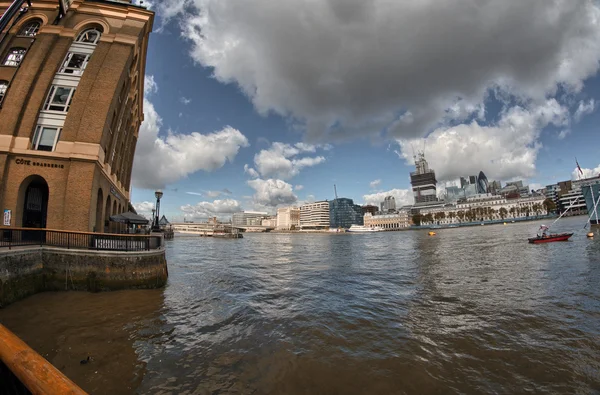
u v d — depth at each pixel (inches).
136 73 1131.9
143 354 319.9
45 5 908.6
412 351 328.2
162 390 252.5
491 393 251.6
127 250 613.6
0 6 877.8
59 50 856.3
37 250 560.1
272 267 1057.5
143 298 548.1
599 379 267.4
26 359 65.9
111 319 428.8
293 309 497.0
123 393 247.3
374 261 1188.5
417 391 255.6
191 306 510.6
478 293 572.4
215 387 258.7
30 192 814.5
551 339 348.5
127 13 949.2
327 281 757.3
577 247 1216.8
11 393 76.3
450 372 284.4
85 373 276.7
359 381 270.4
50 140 778.2
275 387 260.1
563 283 619.2
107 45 885.2
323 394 250.4
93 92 818.2
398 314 460.1
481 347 334.3
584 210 5693.9
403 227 7426.2
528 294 547.8
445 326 402.3
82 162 761.6
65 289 571.5
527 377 273.7
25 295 522.9
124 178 1346.0
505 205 6939.0
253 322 429.7
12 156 726.5
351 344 349.4
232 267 1060.5
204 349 335.3
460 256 1200.2
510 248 1376.7
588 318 410.0
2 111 746.2
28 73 801.6
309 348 339.0
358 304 523.5
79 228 732.0
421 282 705.0
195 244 2839.6
